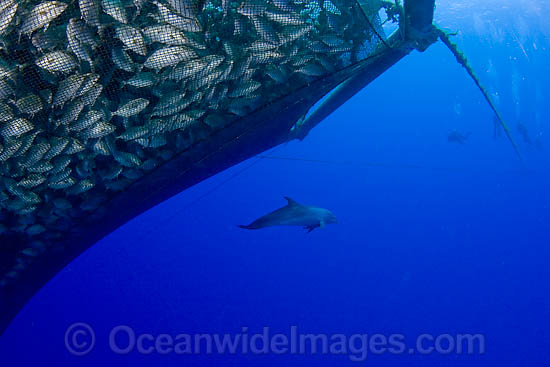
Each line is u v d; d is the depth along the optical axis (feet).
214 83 9.86
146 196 13.17
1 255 12.59
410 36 10.95
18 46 8.09
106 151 10.61
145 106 9.55
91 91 8.86
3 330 15.24
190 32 8.87
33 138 9.36
